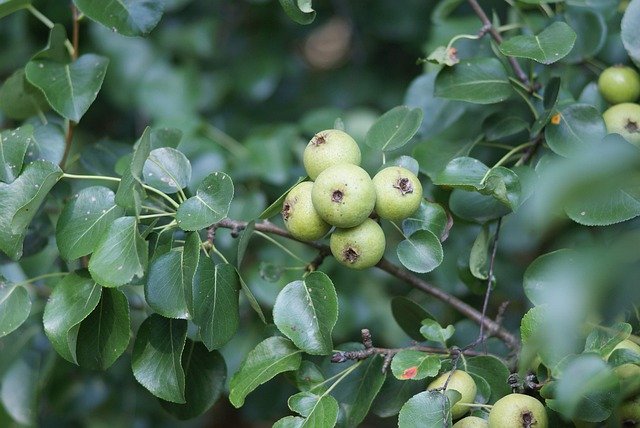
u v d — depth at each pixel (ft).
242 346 3.19
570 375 2.39
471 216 2.74
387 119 2.71
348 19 4.00
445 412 2.44
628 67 2.84
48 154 2.78
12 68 3.64
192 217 2.54
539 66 2.86
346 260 2.53
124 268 2.50
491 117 2.84
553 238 2.89
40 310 3.10
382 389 2.65
